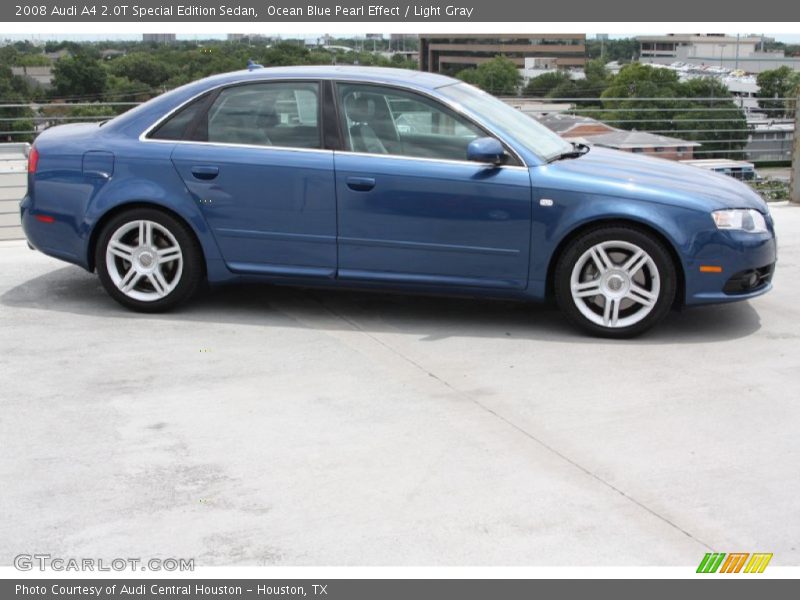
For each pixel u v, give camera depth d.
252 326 6.08
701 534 3.61
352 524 3.67
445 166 5.81
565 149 6.26
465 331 6.02
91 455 4.25
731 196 5.89
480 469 4.12
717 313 6.41
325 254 6.01
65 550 3.50
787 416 4.71
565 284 5.84
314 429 4.52
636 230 5.70
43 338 5.82
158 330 5.98
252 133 6.04
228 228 6.07
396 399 4.89
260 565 3.41
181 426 4.56
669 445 4.37
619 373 5.29
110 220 6.18
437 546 3.52
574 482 4.00
